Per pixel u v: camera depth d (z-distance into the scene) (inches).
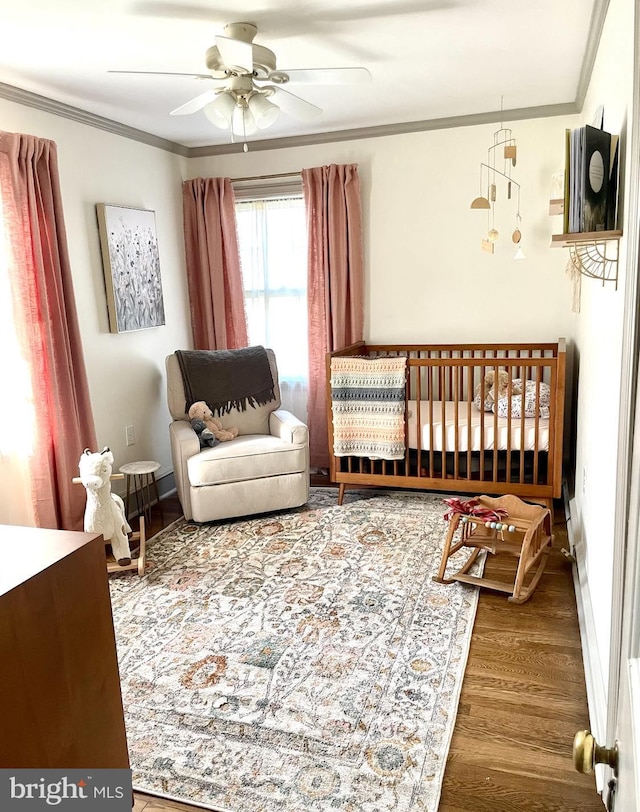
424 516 148.7
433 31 101.4
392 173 170.4
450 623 103.0
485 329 171.0
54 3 85.9
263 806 68.5
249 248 187.0
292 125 162.2
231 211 181.0
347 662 93.4
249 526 147.5
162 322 172.9
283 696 86.4
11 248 116.2
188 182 182.1
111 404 154.5
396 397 145.7
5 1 84.8
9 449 123.7
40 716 36.2
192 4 88.0
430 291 173.6
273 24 96.4
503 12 94.3
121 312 153.9
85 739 40.5
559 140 154.8
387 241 174.7
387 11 92.9
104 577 42.1
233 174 184.4
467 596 111.5
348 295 177.3
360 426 151.2
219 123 110.7
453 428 148.1
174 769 74.3
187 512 149.8
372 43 106.2
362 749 76.2
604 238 72.4
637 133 48.8
